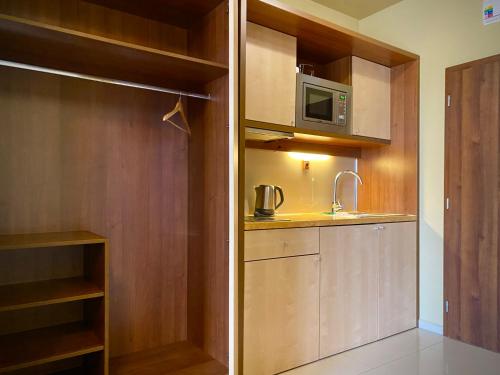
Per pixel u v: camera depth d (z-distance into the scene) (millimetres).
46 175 1966
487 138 2533
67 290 1771
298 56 2838
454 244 2719
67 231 2020
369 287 2570
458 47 2717
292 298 2148
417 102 2924
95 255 1872
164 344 2342
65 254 2027
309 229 2232
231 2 1897
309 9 3096
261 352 2018
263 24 2260
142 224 2270
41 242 1593
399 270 2779
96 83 2117
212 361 2094
